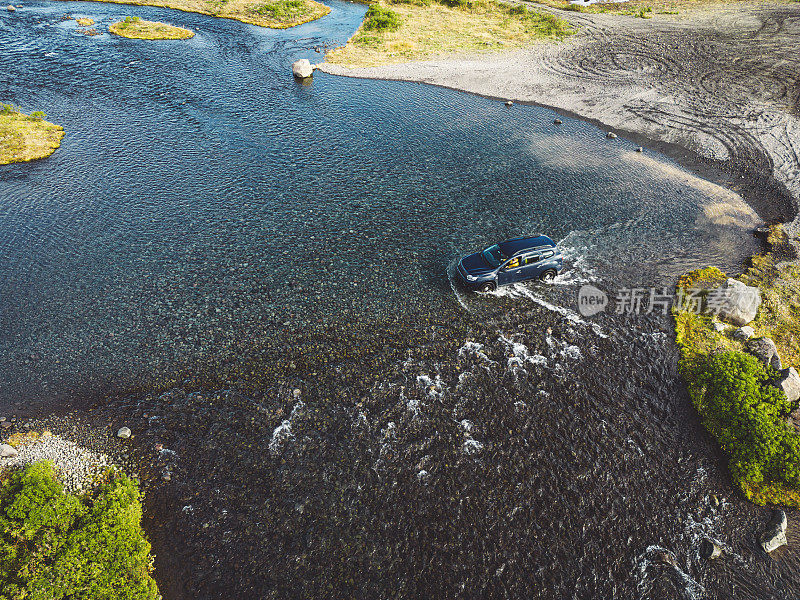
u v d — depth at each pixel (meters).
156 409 19.53
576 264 26.88
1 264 27.42
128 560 14.48
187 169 36.53
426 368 20.98
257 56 58.25
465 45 58.81
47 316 23.94
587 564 14.95
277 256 27.62
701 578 14.65
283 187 34.28
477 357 21.47
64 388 20.47
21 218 31.28
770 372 19.78
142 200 32.97
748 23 59.53
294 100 47.62
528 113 44.22
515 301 24.42
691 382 20.30
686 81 47.44
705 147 37.59
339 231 29.64
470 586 14.48
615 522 15.92
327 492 16.73
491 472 17.28
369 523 15.93
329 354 21.61
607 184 33.91
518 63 53.59
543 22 63.75
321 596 14.27
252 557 15.15
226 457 17.81
